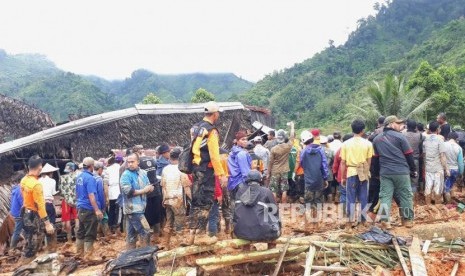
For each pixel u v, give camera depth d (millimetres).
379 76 75562
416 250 6832
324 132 55438
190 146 6867
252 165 9594
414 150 10414
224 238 8203
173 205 8156
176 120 18547
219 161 6801
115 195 10836
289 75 95500
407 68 73188
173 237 8945
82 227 8531
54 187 9617
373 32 114375
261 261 6504
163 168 9047
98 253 9086
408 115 29875
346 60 94500
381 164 8281
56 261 6902
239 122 19906
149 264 6109
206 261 6094
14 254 9531
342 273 6285
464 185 12500
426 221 8734
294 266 6578
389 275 6246
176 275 6133
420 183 10867
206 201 6918
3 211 12602
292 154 11812
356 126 8250
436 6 129000
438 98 32281
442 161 9969
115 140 16984
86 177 8367
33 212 7633
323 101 73875
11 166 14844
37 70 175625
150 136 17859
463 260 6727
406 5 128250
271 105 81000
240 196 6586
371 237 7086
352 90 75625
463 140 12211
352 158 8242
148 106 18500
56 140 15750
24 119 21797
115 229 11188
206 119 6930
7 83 88875
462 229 7727
